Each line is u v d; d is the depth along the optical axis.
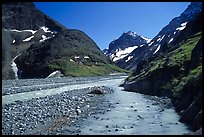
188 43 70.12
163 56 75.25
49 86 78.06
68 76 149.88
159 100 44.56
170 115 32.34
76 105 40.97
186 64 50.47
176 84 46.03
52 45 196.25
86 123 28.95
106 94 58.09
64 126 27.70
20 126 27.61
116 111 35.97
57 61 173.38
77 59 189.12
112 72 190.88
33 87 72.94
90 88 71.12
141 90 61.69
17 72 165.50
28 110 35.94
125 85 77.69
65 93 58.00
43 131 25.83
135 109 37.34
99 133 24.95
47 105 40.28
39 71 162.88
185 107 33.53
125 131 25.52
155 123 28.42
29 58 180.38
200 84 32.47
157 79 55.53
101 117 32.09
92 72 174.25
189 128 25.80
